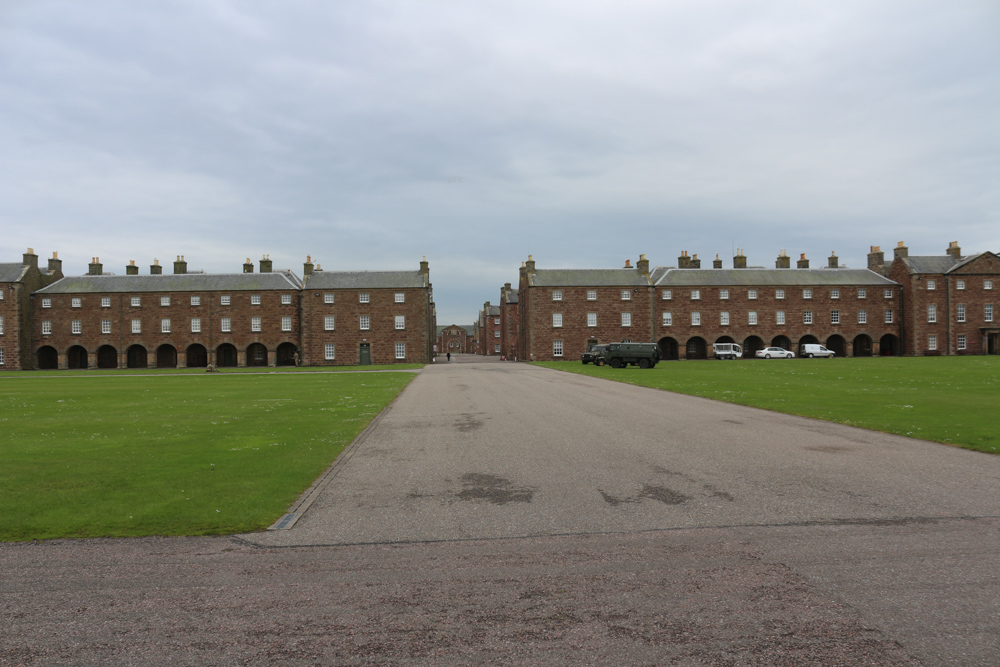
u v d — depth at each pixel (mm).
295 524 7129
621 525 6918
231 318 68438
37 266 69188
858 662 3992
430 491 8625
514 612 4777
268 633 4500
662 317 71812
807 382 28641
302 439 13211
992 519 6973
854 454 10977
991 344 73875
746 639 4309
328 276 70812
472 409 19109
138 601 5078
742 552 6004
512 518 7250
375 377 39531
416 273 72000
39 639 4469
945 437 12531
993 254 72875
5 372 57156
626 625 4539
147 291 67875
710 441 12523
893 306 73688
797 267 79812
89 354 67562
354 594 5148
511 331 98375
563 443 12477
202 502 8039
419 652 4195
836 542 6254
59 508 7785
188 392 27250
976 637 4289
